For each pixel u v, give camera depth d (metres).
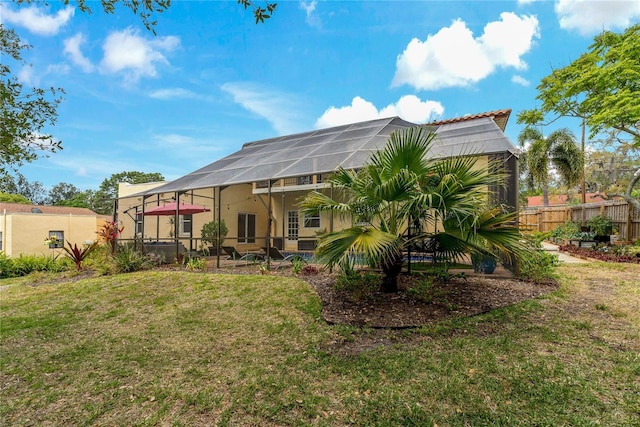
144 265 9.83
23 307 6.48
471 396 2.87
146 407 3.01
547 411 2.63
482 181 4.75
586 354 3.52
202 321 5.14
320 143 11.90
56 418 2.91
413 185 4.72
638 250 10.50
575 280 6.80
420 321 4.58
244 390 3.17
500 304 5.16
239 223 15.82
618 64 11.79
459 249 4.98
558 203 31.88
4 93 3.52
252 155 13.14
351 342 4.11
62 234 18.03
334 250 4.72
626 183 22.80
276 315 5.19
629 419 2.50
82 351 4.30
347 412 2.76
